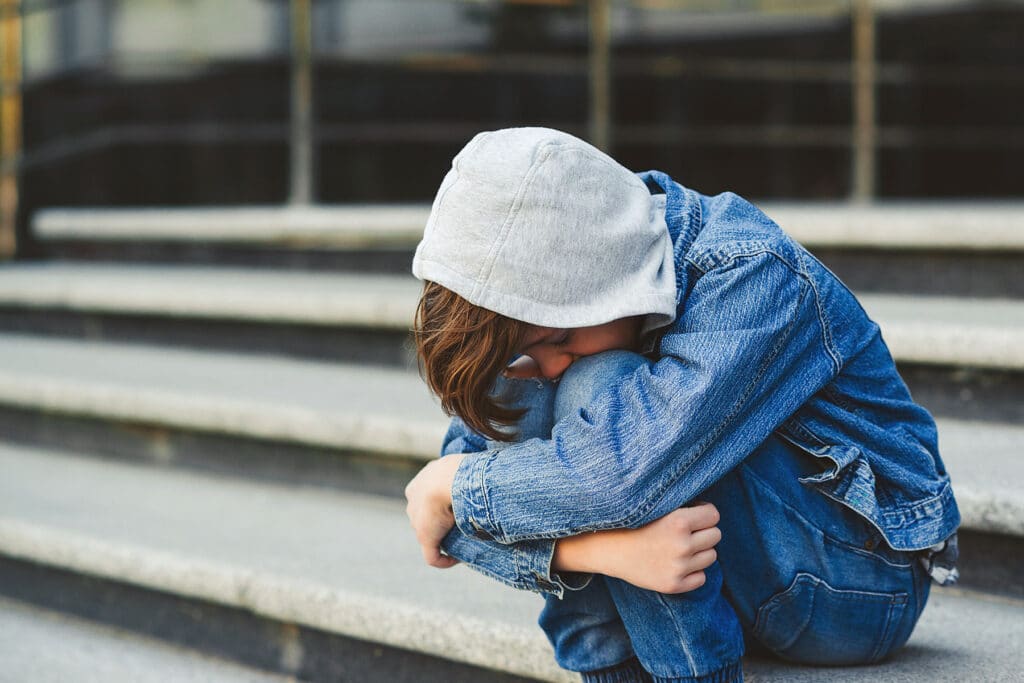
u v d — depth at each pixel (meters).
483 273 1.19
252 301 3.04
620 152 5.49
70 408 2.79
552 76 5.32
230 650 2.02
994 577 1.73
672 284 1.24
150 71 5.00
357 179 5.17
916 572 1.37
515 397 1.35
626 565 1.24
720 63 5.25
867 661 1.44
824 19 5.42
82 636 2.16
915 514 1.32
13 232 4.57
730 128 5.59
